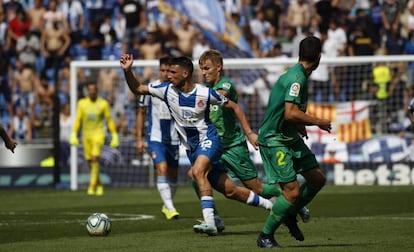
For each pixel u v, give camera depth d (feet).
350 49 198.29
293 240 74.84
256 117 178.40
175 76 77.66
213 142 79.71
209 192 78.59
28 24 211.82
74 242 76.07
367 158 167.94
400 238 75.77
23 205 131.85
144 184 175.94
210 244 71.77
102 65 170.81
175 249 68.28
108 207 124.88
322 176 69.97
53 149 174.09
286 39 203.62
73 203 134.62
